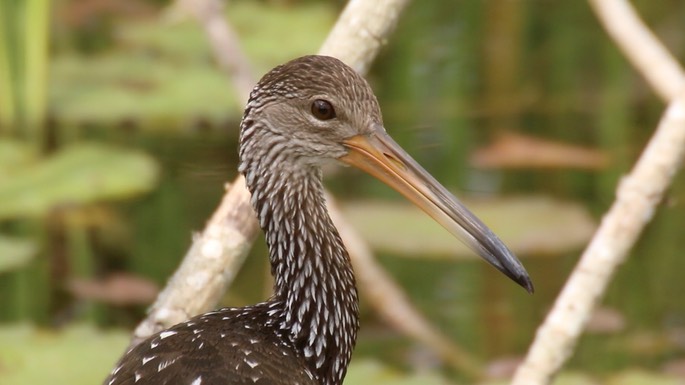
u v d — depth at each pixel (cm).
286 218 841
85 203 1532
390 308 1284
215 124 1702
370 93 840
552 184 1592
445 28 1966
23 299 1380
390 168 834
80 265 1441
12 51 1775
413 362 1261
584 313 909
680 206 1491
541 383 909
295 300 834
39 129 1748
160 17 2059
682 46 1891
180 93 1753
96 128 1741
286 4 2111
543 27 1975
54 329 1318
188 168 1616
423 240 1441
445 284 1402
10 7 1789
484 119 1738
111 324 1331
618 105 1770
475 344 1294
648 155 913
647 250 1447
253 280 1381
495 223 1477
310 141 831
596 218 1534
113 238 1484
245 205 859
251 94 838
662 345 1291
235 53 1295
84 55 1927
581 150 1664
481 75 1852
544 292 1377
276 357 785
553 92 1809
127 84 1800
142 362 755
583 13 2009
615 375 1211
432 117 1738
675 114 909
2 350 1172
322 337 836
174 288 851
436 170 1614
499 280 1409
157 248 1465
